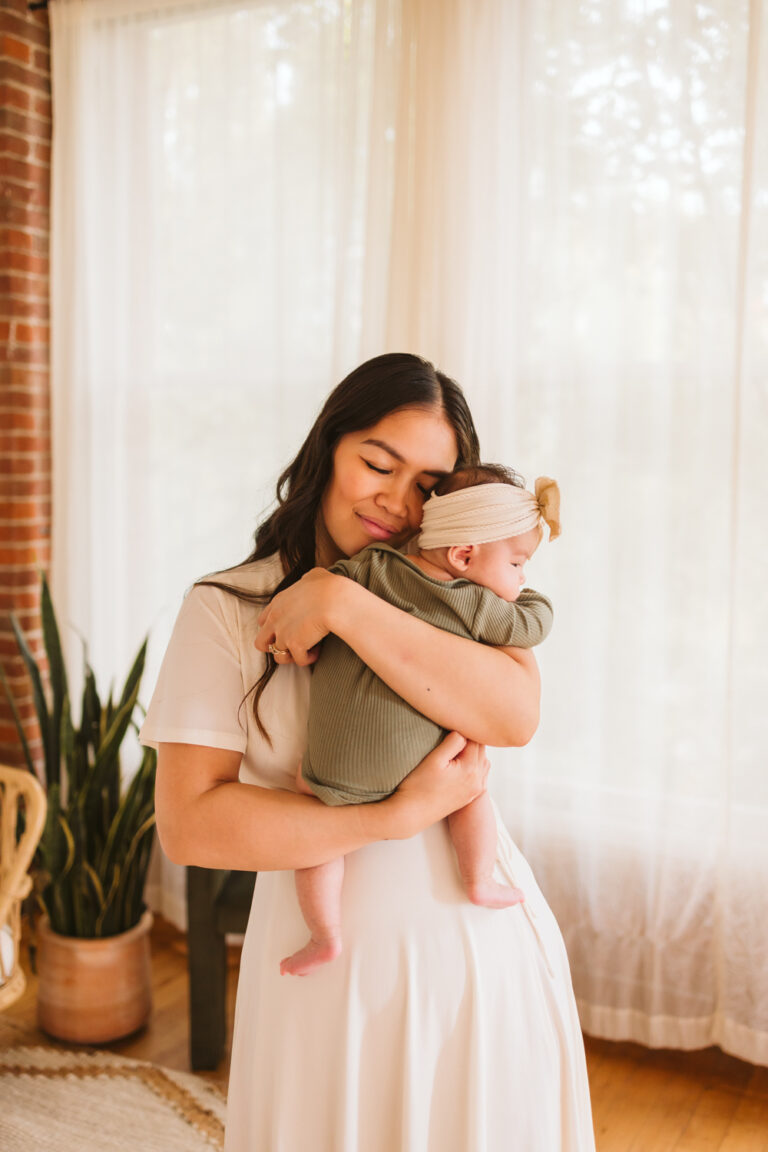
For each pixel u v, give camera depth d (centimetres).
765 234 229
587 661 258
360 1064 116
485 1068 116
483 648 117
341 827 112
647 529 250
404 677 112
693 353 241
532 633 122
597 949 258
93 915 263
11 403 333
